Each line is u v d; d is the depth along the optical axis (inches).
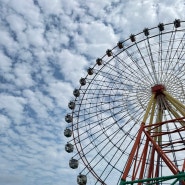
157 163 1240.2
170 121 1091.3
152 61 1422.2
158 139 1237.7
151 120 1242.0
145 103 1381.6
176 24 1449.3
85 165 1343.5
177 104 1249.4
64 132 1450.5
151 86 1389.0
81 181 1293.1
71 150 1433.3
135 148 1037.8
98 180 1300.4
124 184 911.0
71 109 1499.8
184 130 1077.1
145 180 886.4
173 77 1382.9
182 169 997.2
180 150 1187.9
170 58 1402.6
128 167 970.1
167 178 851.4
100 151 1352.1
